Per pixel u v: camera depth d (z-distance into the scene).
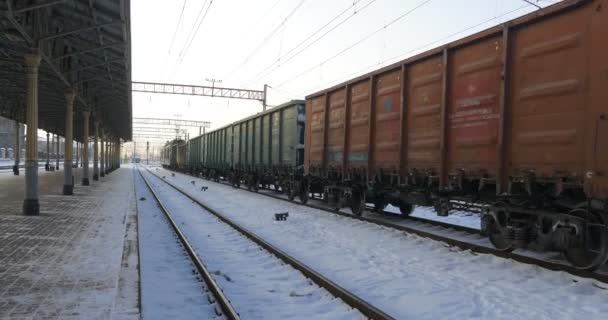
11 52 15.66
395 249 8.84
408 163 10.38
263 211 15.60
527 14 7.09
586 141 6.11
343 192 13.97
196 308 5.58
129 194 20.23
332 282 6.17
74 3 12.45
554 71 6.70
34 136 12.28
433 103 9.52
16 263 6.88
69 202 16.11
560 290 5.99
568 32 6.50
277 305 5.70
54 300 5.14
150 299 5.88
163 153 110.69
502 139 7.48
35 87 12.15
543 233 7.23
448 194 9.56
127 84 21.42
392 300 5.86
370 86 11.98
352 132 13.12
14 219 11.46
